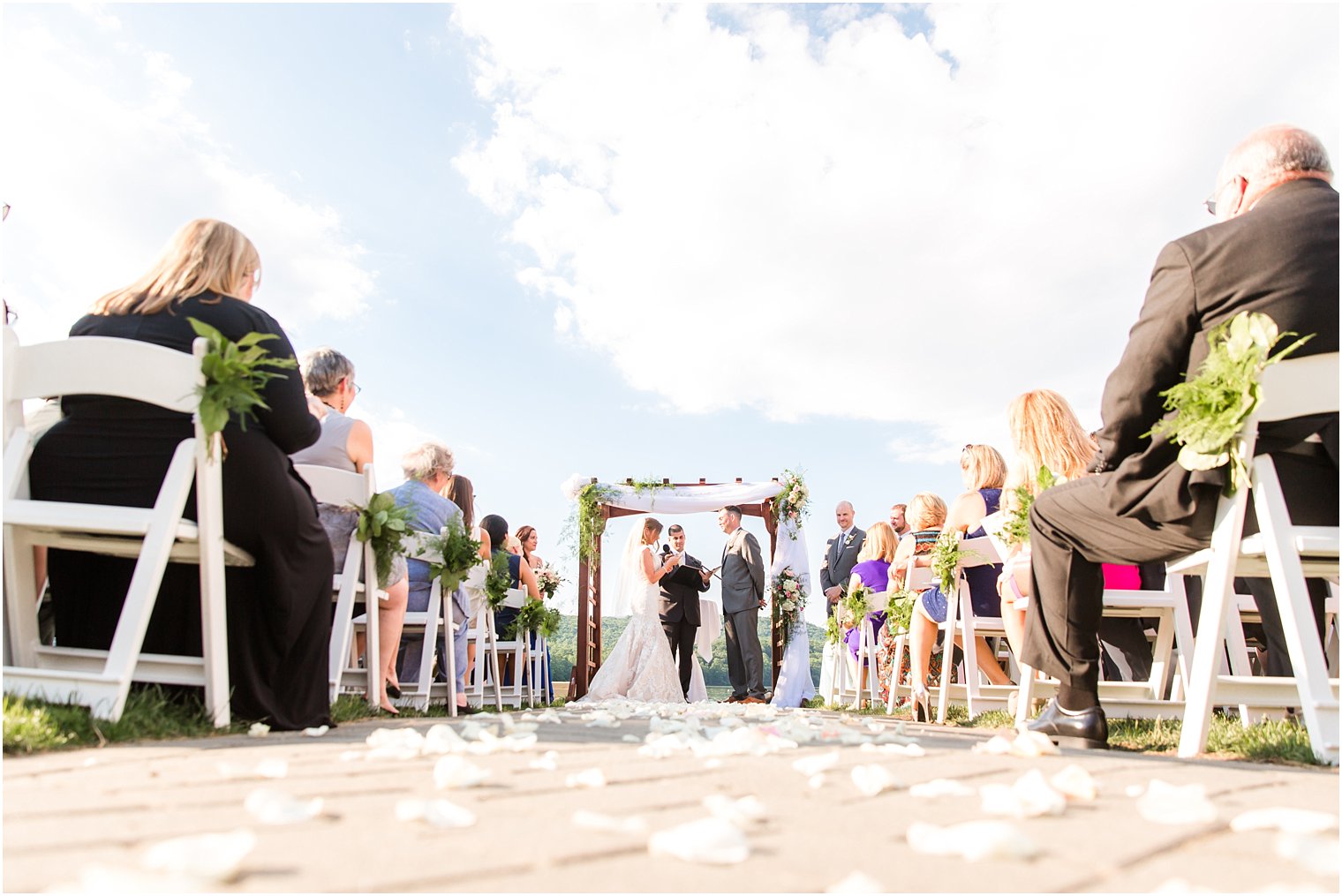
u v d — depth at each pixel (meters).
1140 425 2.84
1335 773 2.16
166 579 3.18
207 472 2.75
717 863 1.13
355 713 3.81
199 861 0.98
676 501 13.78
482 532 6.55
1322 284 2.59
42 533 2.81
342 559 4.26
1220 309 2.63
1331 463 2.67
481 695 6.26
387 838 1.24
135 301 3.01
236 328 2.98
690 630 12.65
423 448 5.51
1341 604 3.16
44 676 2.50
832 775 1.94
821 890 1.02
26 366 2.73
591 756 2.33
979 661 5.77
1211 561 2.69
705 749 2.38
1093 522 2.97
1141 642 4.60
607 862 1.13
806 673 13.16
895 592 6.52
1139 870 1.12
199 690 3.01
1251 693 2.76
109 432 2.86
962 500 5.51
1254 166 2.88
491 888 1.00
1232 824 1.39
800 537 13.64
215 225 3.15
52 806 1.45
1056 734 3.14
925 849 1.22
